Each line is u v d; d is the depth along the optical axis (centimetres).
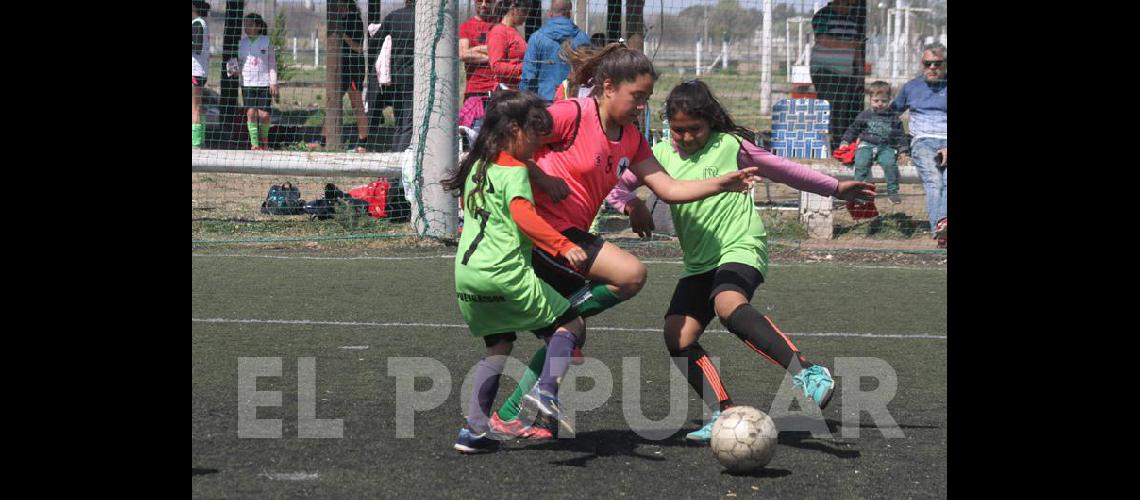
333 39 2086
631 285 668
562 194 666
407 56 1655
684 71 4428
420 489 584
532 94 644
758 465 612
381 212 1631
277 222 1633
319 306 1126
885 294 1238
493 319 647
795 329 1052
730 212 697
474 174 642
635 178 723
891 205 1820
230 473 606
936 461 651
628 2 1933
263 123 2047
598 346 972
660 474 618
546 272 687
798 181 709
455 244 1544
